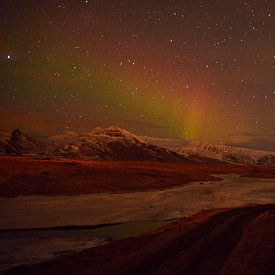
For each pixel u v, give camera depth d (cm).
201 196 5362
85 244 2169
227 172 13512
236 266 1356
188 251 1617
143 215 3488
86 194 5247
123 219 3259
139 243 1917
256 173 13788
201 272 1279
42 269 1440
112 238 2405
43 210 3700
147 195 5406
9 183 5222
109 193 5500
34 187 5234
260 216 2834
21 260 1750
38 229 2777
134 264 1412
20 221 3069
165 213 3631
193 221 2727
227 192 6034
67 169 7225
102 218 3297
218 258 1480
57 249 2017
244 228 2256
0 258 1791
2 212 3491
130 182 6631
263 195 5606
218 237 1962
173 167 14275
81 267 1424
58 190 5266
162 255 1554
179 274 1259
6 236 2502
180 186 7231
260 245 1727
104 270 1346
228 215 2989
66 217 3319
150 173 8381
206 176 10238
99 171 7450
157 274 1265
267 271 1294
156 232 2306
